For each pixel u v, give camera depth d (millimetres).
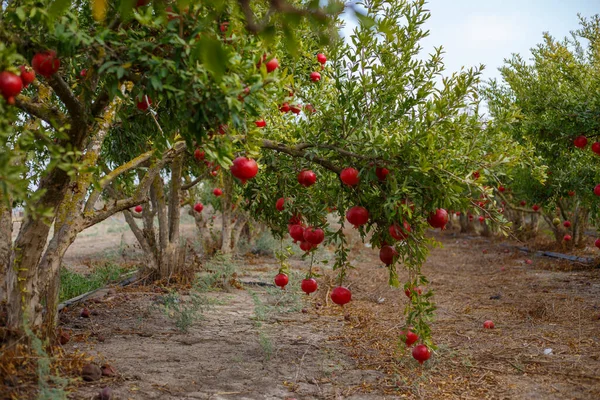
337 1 1307
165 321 6305
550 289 8695
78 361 4070
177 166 8570
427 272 11648
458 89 3908
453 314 7062
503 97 9914
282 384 4250
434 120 3953
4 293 4371
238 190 7273
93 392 3775
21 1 2982
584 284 9016
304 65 5086
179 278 8719
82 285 8617
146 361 4691
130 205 5098
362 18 1302
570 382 4230
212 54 1248
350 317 6715
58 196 3941
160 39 2898
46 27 3021
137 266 10719
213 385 4168
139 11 2873
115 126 5895
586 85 8234
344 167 4277
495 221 4027
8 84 2611
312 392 4086
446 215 3973
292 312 7051
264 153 4684
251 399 3900
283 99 3928
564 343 5391
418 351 4320
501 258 13859
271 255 13359
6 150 3039
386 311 7285
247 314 6836
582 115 7812
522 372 4523
